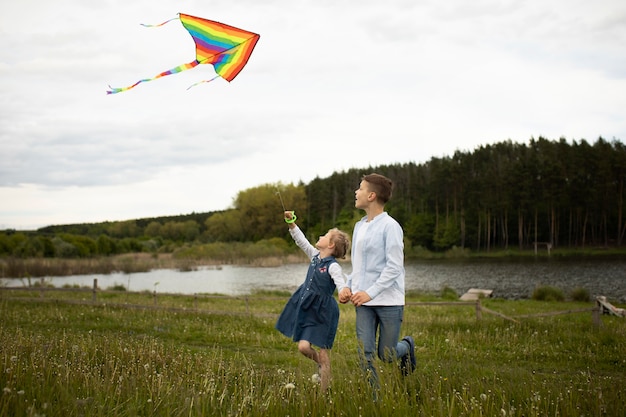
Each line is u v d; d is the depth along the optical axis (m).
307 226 96.56
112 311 14.46
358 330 4.80
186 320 13.12
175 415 3.75
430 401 3.94
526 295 28.38
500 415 3.64
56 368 4.77
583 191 77.94
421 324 12.41
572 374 7.53
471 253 81.25
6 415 3.37
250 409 3.89
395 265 4.66
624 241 81.94
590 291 29.06
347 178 105.44
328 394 4.12
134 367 5.13
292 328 4.96
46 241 58.44
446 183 89.25
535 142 97.00
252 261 63.53
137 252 78.75
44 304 15.73
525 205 80.56
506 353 9.39
